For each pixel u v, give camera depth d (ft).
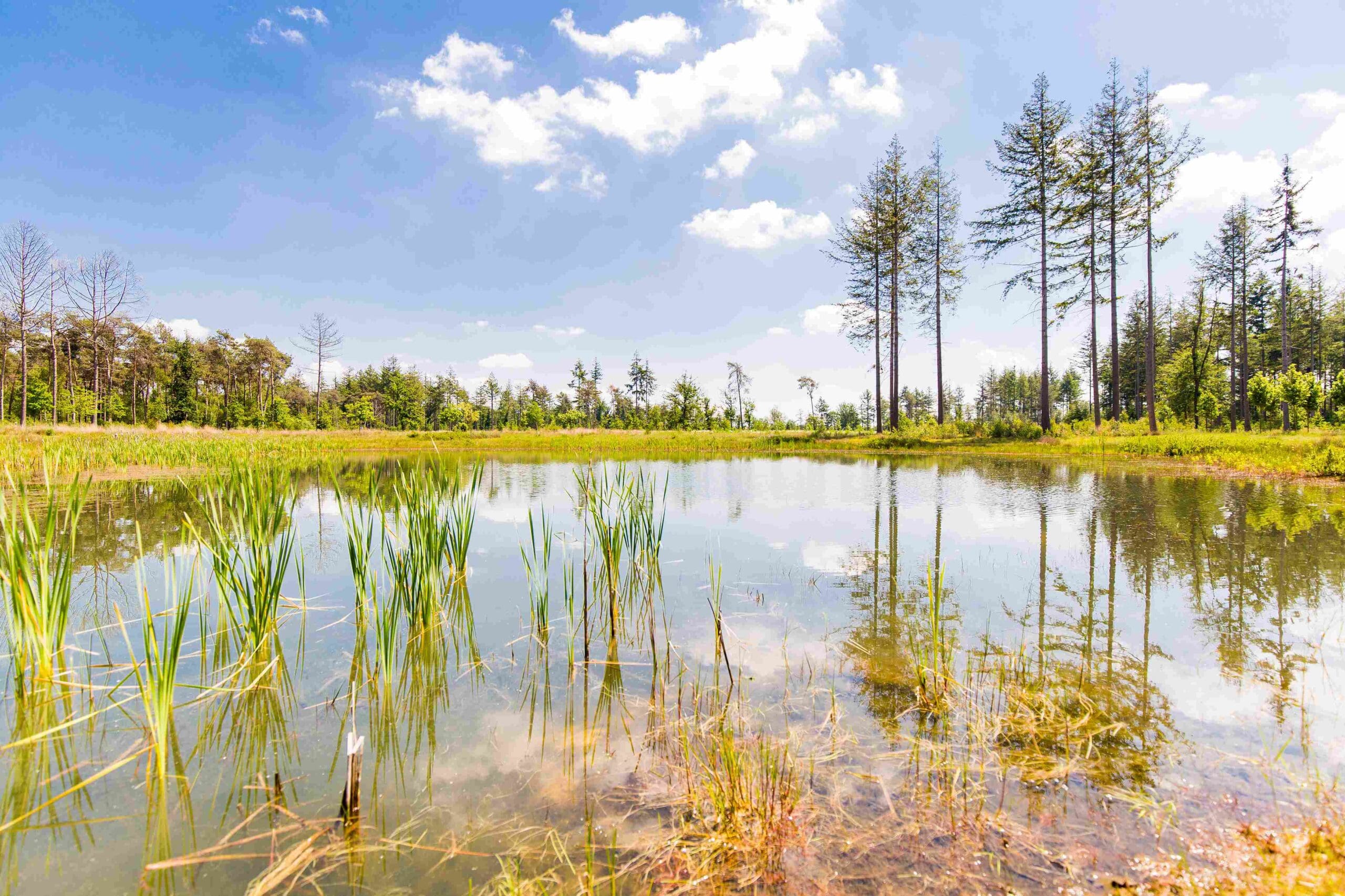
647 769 7.30
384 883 5.42
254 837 6.07
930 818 6.22
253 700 9.26
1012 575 15.35
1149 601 13.08
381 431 98.32
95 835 6.13
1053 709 8.50
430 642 11.66
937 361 75.15
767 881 5.39
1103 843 5.78
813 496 30.09
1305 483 31.42
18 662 8.89
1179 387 101.50
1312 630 11.28
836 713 8.55
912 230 75.66
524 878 5.45
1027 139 65.21
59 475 34.22
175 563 16.42
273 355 157.28
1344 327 121.08
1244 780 6.72
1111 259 62.85
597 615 13.21
